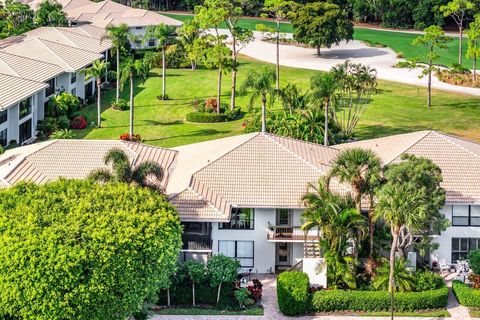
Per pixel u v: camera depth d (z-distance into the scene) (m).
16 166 74.06
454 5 152.50
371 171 64.12
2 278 54.19
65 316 54.25
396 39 184.38
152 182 70.94
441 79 136.50
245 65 149.00
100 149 77.94
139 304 57.03
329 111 100.75
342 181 65.00
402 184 62.03
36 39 127.00
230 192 70.25
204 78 140.62
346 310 62.97
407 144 76.50
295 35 158.88
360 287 64.44
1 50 118.69
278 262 71.06
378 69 145.75
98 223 57.09
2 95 100.00
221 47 115.44
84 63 123.50
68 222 56.84
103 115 118.62
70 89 120.12
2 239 55.34
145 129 111.81
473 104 121.75
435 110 118.19
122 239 55.78
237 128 111.19
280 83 133.75
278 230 69.69
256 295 64.81
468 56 133.00
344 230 63.56
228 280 63.34
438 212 64.75
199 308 63.66
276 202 69.44
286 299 62.09
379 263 65.62
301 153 75.12
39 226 56.34
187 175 72.56
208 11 120.81
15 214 58.12
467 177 72.00
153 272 57.44
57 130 108.44
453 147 75.38
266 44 170.88
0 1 183.12
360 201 65.88
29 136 106.56
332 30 156.50
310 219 64.12
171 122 115.19
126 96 130.12
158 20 167.62
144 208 60.41
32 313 54.28
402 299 62.84
